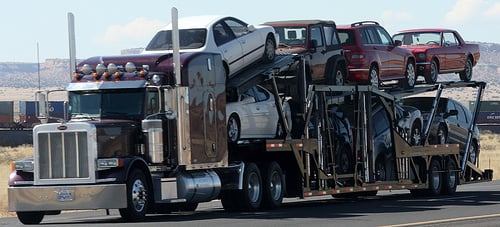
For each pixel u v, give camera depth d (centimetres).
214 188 4731
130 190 4219
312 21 5688
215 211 5112
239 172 4847
